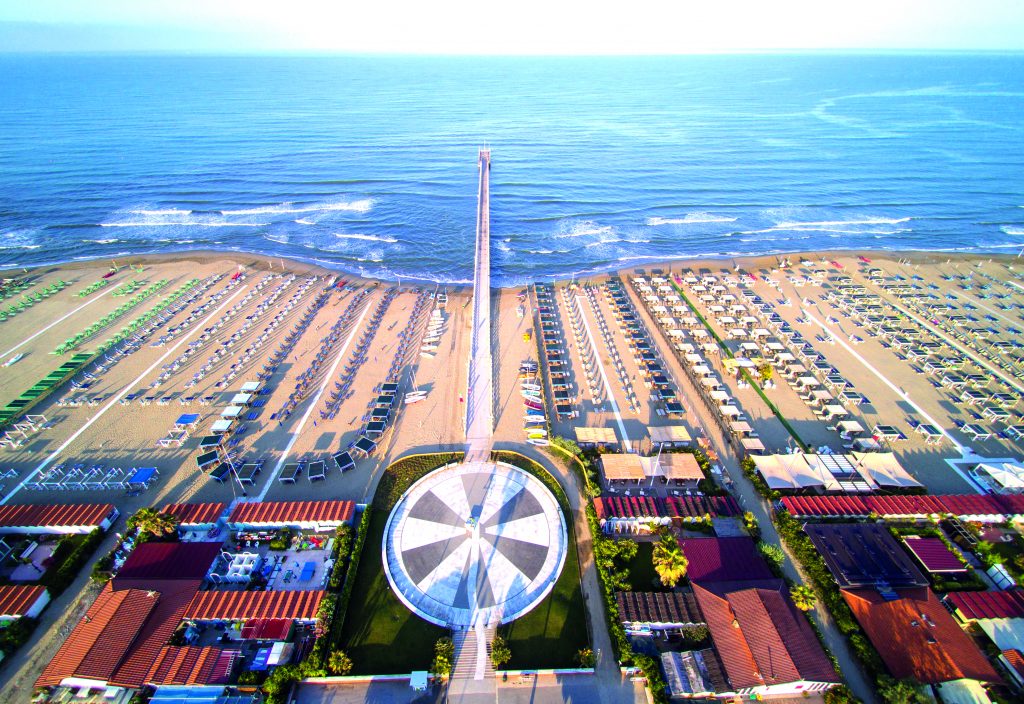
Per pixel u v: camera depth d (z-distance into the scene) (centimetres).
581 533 5197
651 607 4359
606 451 6169
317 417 6744
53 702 3781
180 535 5097
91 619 4169
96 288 10038
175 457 6131
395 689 3912
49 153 18688
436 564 4819
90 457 6100
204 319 9012
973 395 7394
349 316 9156
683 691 3819
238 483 5750
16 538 5084
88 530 5112
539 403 6856
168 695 3797
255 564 4750
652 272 11244
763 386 7519
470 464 5953
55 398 7056
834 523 5344
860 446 6391
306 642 4200
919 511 5344
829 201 15500
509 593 4581
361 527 5094
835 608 4434
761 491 5662
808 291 10412
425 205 14800
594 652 4175
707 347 8325
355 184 16425
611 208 14850
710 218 14275
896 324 9144
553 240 12838
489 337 8500
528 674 3997
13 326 8756
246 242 12381
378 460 6050
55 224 13088
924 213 14650
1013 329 9031
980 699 3694
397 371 7625
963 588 4619
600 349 8306
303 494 5609
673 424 6719
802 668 3825
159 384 7338
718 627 4156
